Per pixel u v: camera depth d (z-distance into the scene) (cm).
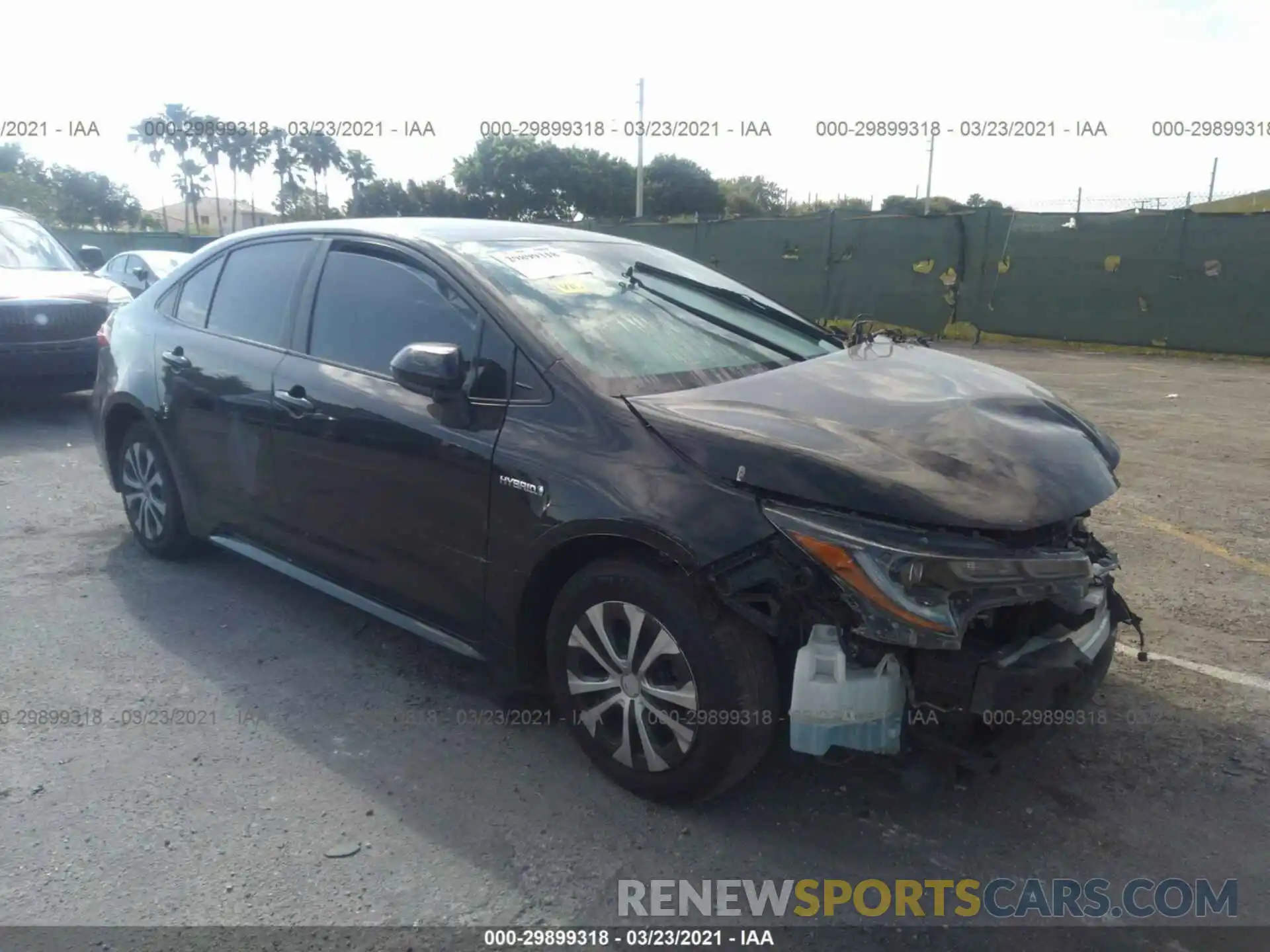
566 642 323
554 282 376
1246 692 395
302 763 337
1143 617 467
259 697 381
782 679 294
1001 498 280
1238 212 1449
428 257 376
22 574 496
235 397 430
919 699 283
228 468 441
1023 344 1644
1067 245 1582
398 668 407
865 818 312
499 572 331
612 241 447
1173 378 1253
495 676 367
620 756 316
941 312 1711
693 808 314
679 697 296
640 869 287
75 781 323
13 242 895
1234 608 478
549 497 311
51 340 791
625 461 301
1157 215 1503
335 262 412
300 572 421
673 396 322
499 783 327
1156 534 591
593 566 312
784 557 273
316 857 289
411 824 305
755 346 387
